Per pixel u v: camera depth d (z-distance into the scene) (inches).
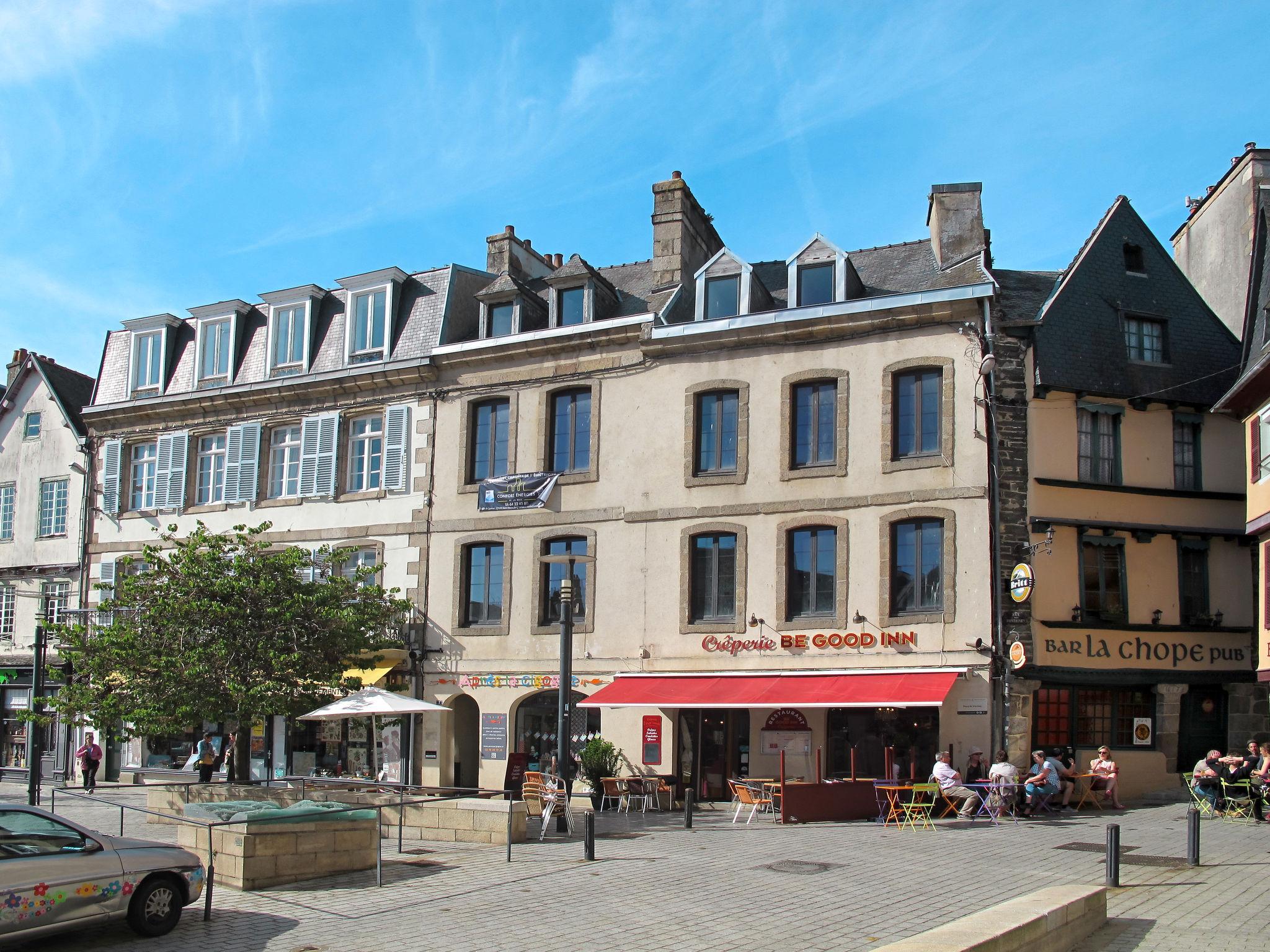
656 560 877.2
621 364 914.7
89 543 1135.6
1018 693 761.6
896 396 825.5
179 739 1059.9
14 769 1141.7
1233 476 848.9
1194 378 852.6
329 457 1016.9
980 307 802.2
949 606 778.2
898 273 901.2
